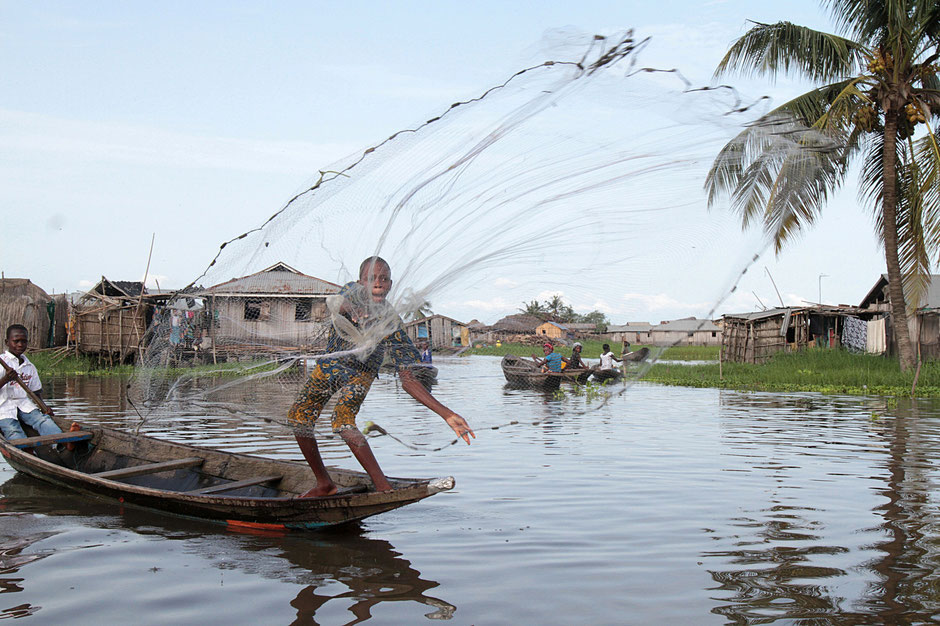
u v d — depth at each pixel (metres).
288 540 4.38
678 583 3.56
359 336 4.19
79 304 22.55
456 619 3.16
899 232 15.01
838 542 4.20
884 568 3.74
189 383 5.24
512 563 3.88
